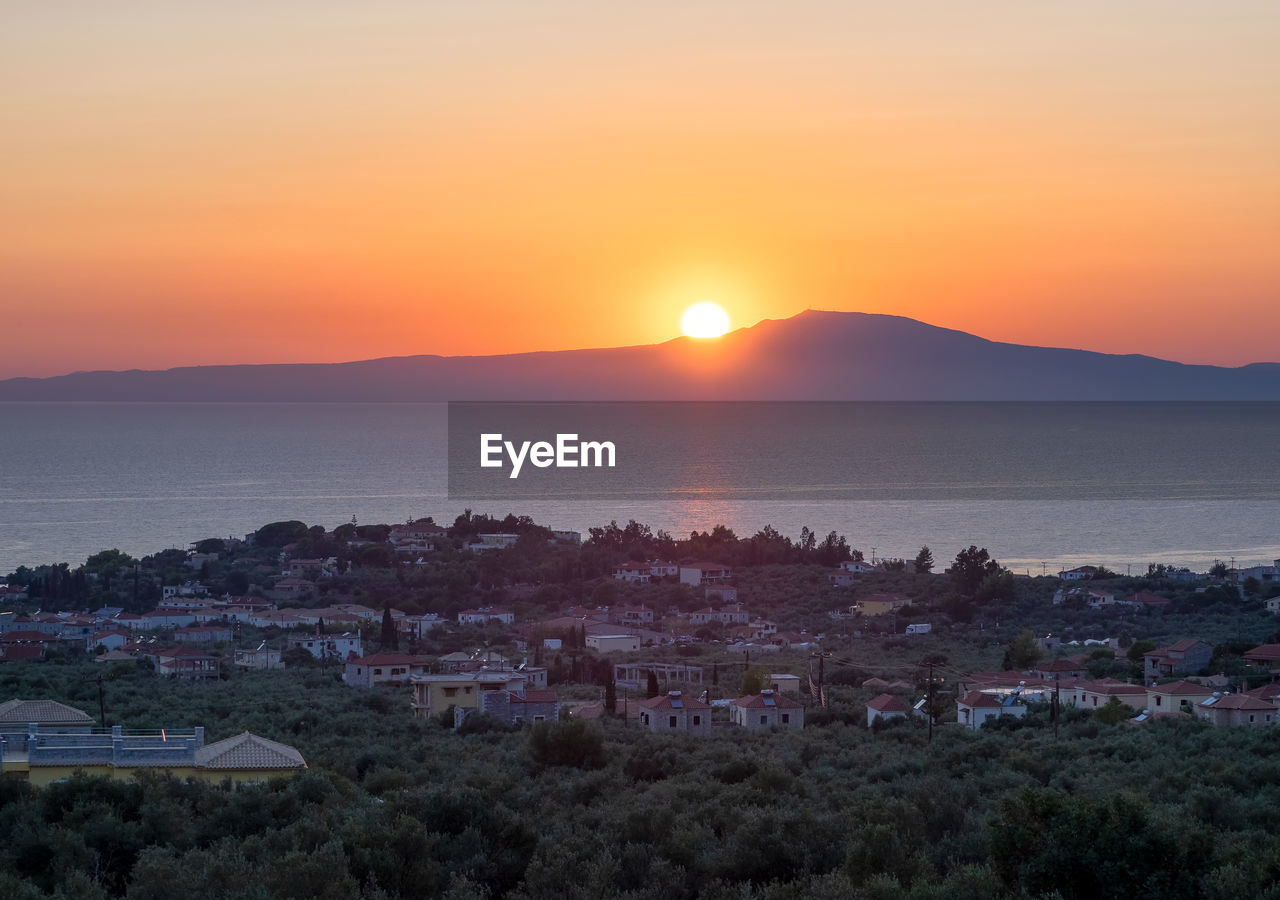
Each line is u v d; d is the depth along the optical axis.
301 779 53.94
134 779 53.97
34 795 50.62
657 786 62.28
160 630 167.38
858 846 42.25
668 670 131.38
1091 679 121.56
